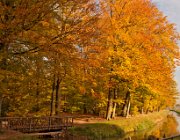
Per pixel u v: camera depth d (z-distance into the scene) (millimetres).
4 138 16047
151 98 48906
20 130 20422
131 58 27328
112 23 25438
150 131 34969
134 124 34188
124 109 38344
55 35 14492
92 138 23828
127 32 27469
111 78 27891
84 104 39250
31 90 20094
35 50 14242
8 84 17859
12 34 12867
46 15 13508
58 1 13570
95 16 14734
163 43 29172
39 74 15352
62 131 22594
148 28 28891
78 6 14273
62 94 35344
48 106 29984
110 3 27016
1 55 13805
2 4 13242
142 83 28984
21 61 15195
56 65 14648
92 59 15398
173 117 79938
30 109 26594
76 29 14109
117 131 28281
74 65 14414
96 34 14867
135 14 27766
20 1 13312
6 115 24250
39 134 20547
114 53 25797
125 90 34531
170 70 29656
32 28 13781
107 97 35062
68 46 13930
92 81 18188
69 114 36781
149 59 27672
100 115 38344
